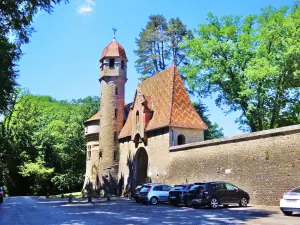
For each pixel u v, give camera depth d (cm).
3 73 1477
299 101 3522
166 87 3969
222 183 2203
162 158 3547
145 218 1628
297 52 3020
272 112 3547
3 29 1456
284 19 3319
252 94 3406
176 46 5406
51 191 6675
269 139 2339
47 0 1410
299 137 2116
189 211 1969
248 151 2508
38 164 6088
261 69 3180
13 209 2466
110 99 4684
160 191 2709
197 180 2986
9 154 5022
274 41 3381
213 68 3838
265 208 2086
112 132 4606
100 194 4516
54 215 1902
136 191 2958
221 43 3750
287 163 2173
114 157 4566
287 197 1669
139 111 4056
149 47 5612
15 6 1397
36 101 8725
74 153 6141
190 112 3762
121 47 4894
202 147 3000
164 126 3519
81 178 6288
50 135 6550
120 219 1600
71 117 6350
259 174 2377
